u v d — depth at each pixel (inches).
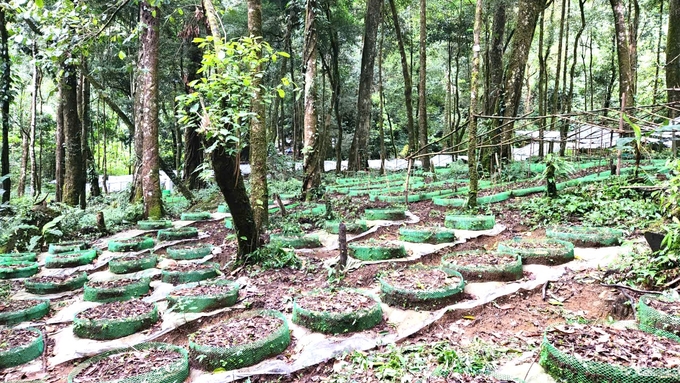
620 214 248.1
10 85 428.5
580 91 901.8
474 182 304.7
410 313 161.9
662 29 741.9
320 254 253.6
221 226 356.2
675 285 153.6
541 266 194.9
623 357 110.6
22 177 577.9
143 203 407.5
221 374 131.3
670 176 194.7
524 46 424.2
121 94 713.6
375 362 130.6
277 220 313.1
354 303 164.6
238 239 230.2
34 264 264.8
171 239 316.5
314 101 397.7
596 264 190.7
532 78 970.1
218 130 173.3
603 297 159.5
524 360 127.1
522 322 152.3
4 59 406.6
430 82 974.4
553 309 157.9
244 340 142.3
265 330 150.3
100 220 354.9
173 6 492.7
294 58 735.7
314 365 134.8
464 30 776.3
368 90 657.6
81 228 352.2
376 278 203.0
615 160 399.9
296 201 399.9
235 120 169.6
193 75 608.7
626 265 174.9
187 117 179.3
